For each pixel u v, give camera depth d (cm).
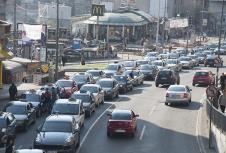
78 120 5406
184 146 5003
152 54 15825
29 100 6431
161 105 7644
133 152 4672
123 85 8894
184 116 6725
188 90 7725
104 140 5172
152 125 6081
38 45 13200
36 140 4250
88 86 7506
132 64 12075
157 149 4831
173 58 13925
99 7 17462
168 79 9794
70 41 18250
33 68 10488
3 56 8719
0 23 8738
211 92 5994
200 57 14938
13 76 9906
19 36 12725
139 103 7812
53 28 18562
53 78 10556
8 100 7925
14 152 3500
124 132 5250
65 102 5641
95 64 14825
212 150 4881
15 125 4741
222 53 17950
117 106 7488
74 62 15362
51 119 4578
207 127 5978
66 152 4244
